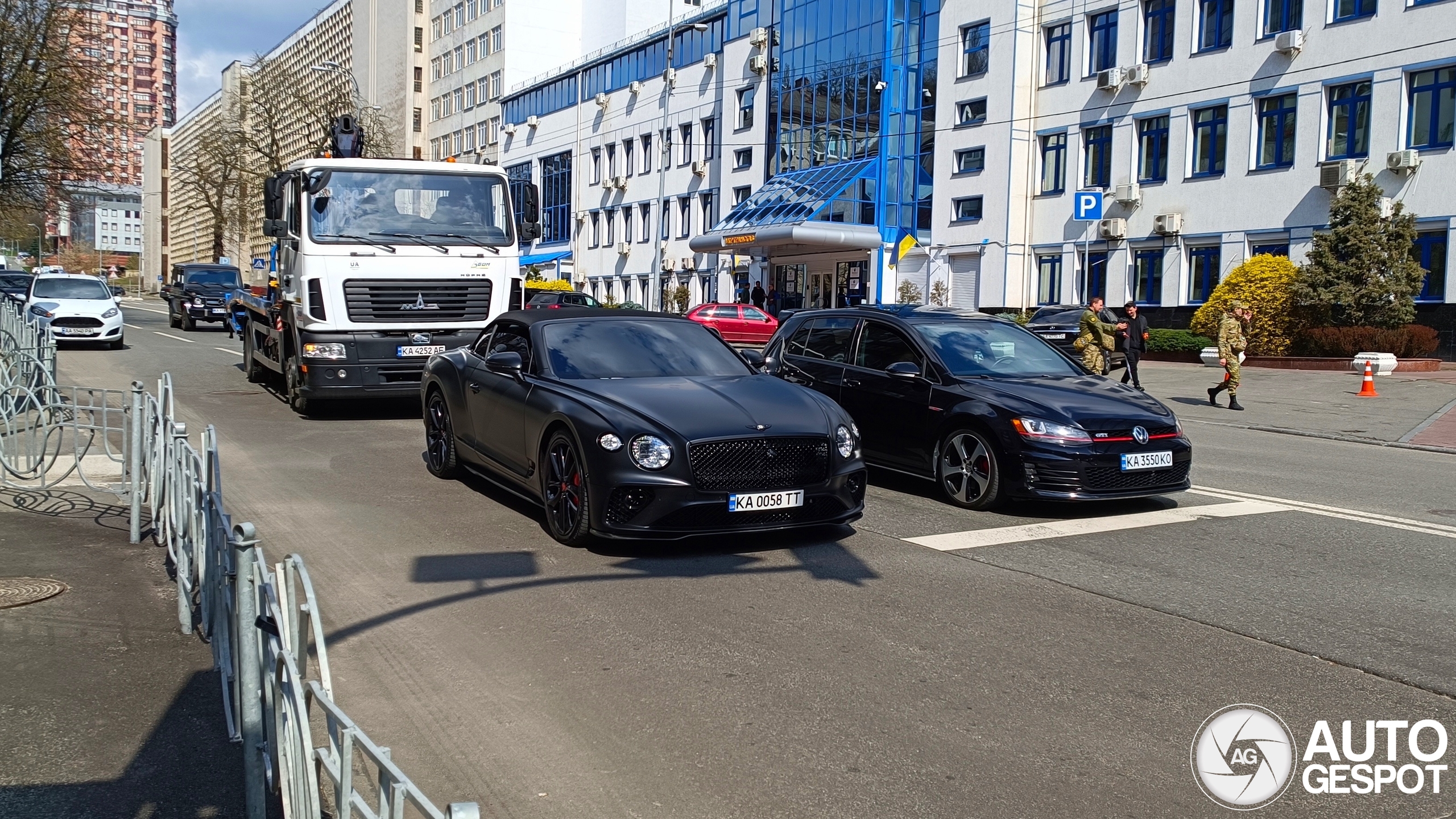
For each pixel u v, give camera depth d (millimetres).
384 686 4520
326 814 3412
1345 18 27547
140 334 31500
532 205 13906
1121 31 33156
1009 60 35875
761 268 46312
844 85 42719
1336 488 9914
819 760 3850
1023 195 36375
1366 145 27297
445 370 9258
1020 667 4812
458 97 84000
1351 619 5586
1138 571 6539
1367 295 24703
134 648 4973
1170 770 3830
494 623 5352
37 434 8352
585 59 61844
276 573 3260
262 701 3158
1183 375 24812
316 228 12625
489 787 3641
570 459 6973
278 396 15828
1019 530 7699
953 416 8539
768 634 5234
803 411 7137
